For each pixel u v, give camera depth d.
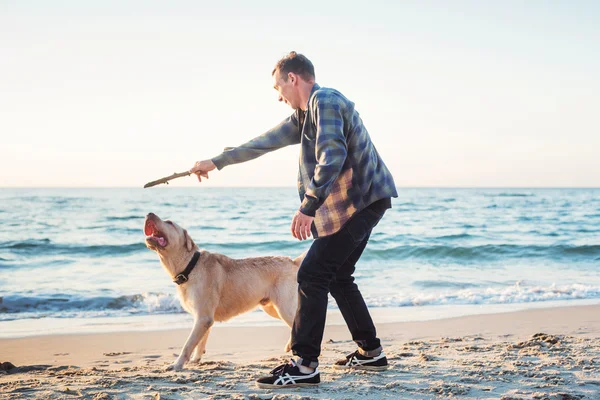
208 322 4.93
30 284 12.05
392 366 4.09
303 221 3.08
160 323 8.07
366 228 3.39
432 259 16.70
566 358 4.41
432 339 6.39
